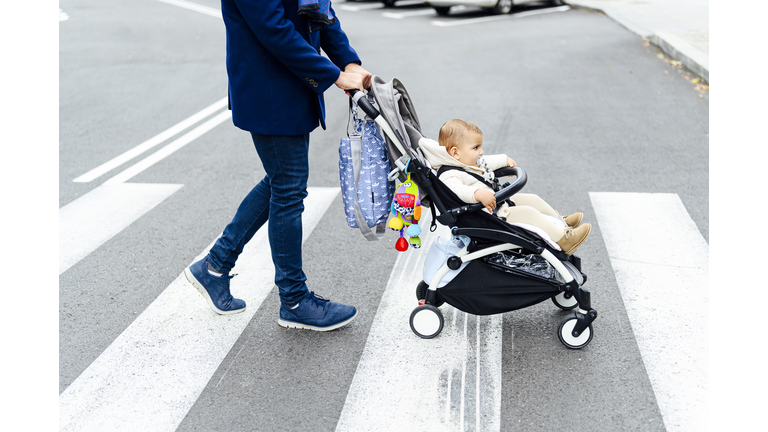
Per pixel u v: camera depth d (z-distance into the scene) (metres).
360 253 4.29
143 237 4.60
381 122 2.96
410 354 3.12
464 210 3.01
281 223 3.15
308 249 4.37
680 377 2.88
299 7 2.83
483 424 2.62
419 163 2.99
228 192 5.46
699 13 15.39
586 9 17.88
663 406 2.69
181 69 10.54
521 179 2.99
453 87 9.12
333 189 5.51
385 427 2.61
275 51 2.80
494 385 2.87
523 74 9.87
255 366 3.06
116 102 8.66
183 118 7.88
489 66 10.53
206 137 7.10
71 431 2.62
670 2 17.84
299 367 3.04
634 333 3.23
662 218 4.66
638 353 3.06
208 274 3.47
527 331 3.29
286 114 2.97
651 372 2.92
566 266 3.22
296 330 3.38
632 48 11.70
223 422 2.67
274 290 3.80
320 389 2.88
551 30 14.25
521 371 2.96
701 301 3.51
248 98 2.96
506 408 2.71
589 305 3.08
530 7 18.83
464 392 2.82
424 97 8.59
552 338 3.22
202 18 16.09
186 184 5.68
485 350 3.13
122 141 7.02
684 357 3.02
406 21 16.58
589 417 2.64
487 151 6.39
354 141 3.09
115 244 4.48
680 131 6.87
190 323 3.46
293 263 3.24
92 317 3.53
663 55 11.02
